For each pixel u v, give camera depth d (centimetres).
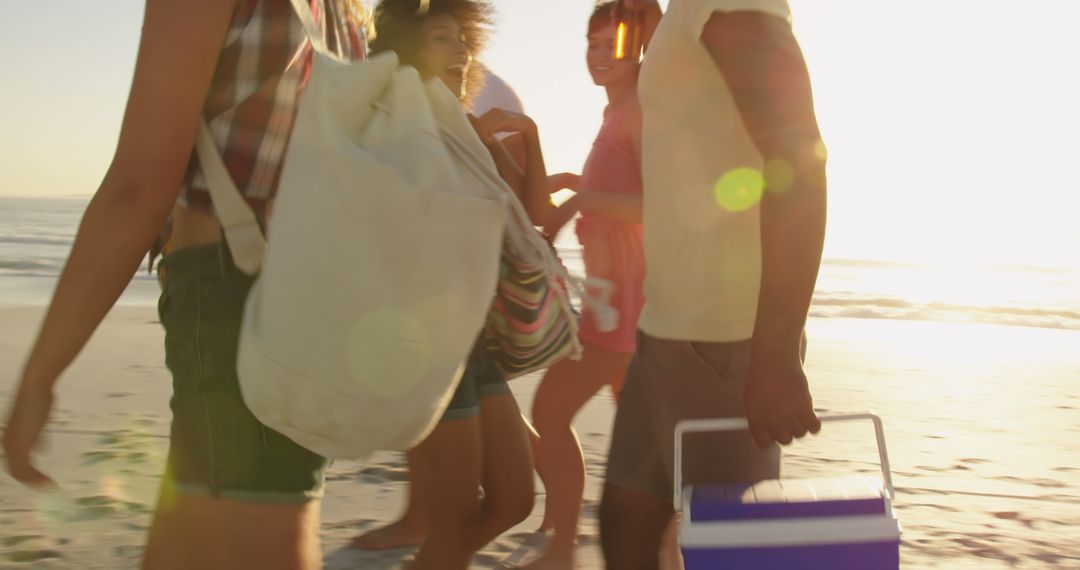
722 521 144
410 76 143
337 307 128
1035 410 671
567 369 299
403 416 131
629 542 200
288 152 133
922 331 1573
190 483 138
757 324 151
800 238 149
